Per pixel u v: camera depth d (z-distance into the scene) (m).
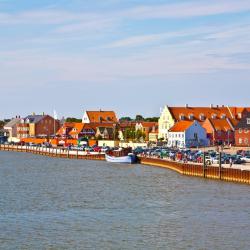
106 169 168.88
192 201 102.19
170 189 118.19
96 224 83.50
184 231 79.31
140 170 163.00
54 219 87.00
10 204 100.44
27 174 156.88
